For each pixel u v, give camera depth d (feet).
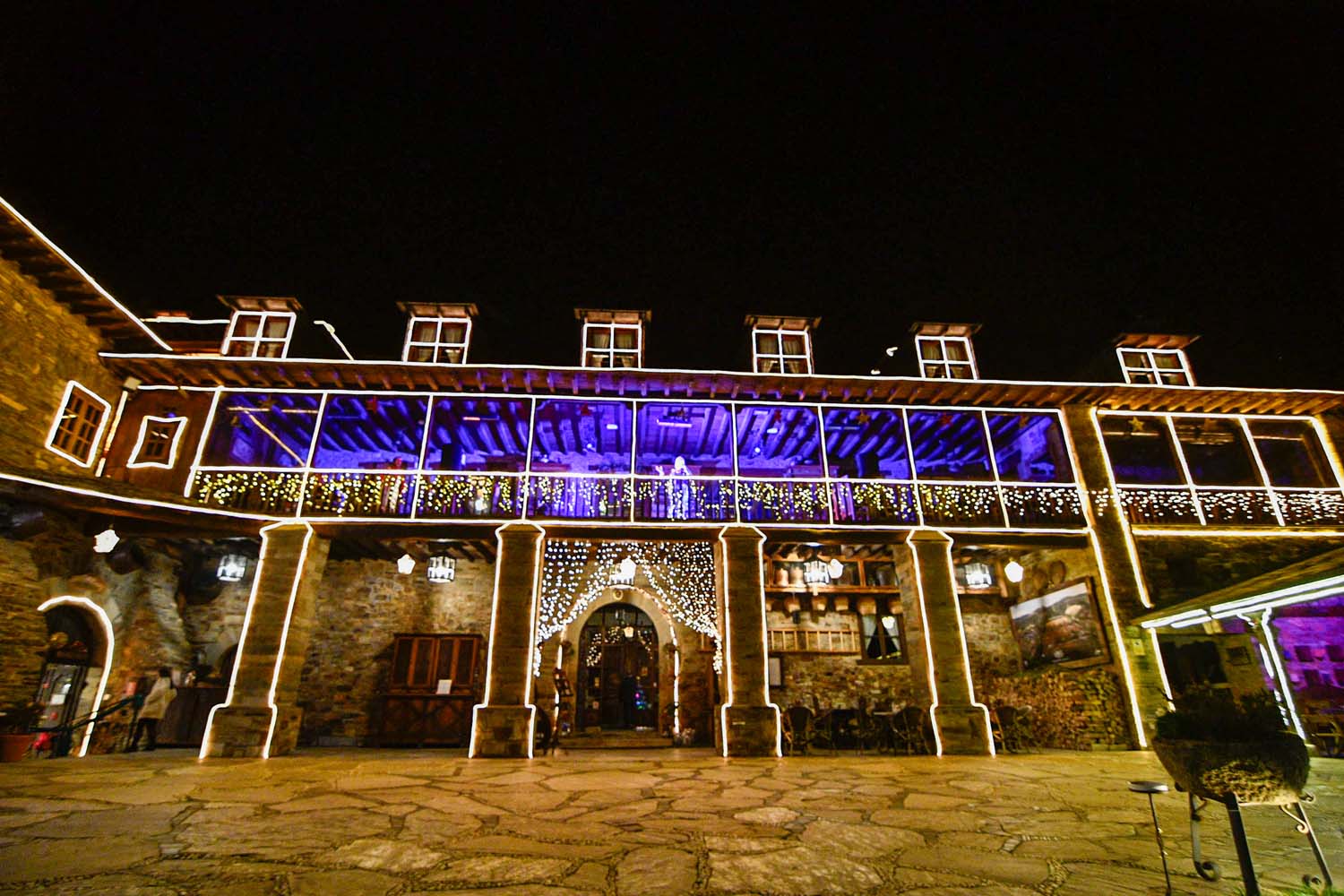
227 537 36.42
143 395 38.19
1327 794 20.98
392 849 14.52
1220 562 40.47
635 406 39.99
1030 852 14.51
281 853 14.10
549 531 37.27
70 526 32.40
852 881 12.48
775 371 44.80
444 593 44.24
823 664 44.91
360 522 36.11
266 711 31.83
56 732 32.68
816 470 49.67
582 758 32.12
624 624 49.44
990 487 43.01
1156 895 11.53
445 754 34.76
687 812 18.84
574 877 12.63
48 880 12.08
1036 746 37.22
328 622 42.88
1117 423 44.45
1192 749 11.00
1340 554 28.14
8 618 29.25
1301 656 37.14
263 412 40.73
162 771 25.45
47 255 31.19
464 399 39.47
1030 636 45.16
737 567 36.73
